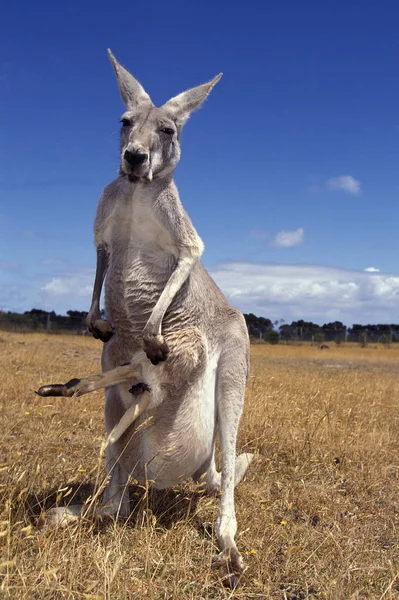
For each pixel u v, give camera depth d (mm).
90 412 6988
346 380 11914
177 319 4004
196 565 3439
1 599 2709
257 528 3938
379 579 3457
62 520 3592
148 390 3840
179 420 3938
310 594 3252
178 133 4238
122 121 4164
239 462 4832
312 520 4250
